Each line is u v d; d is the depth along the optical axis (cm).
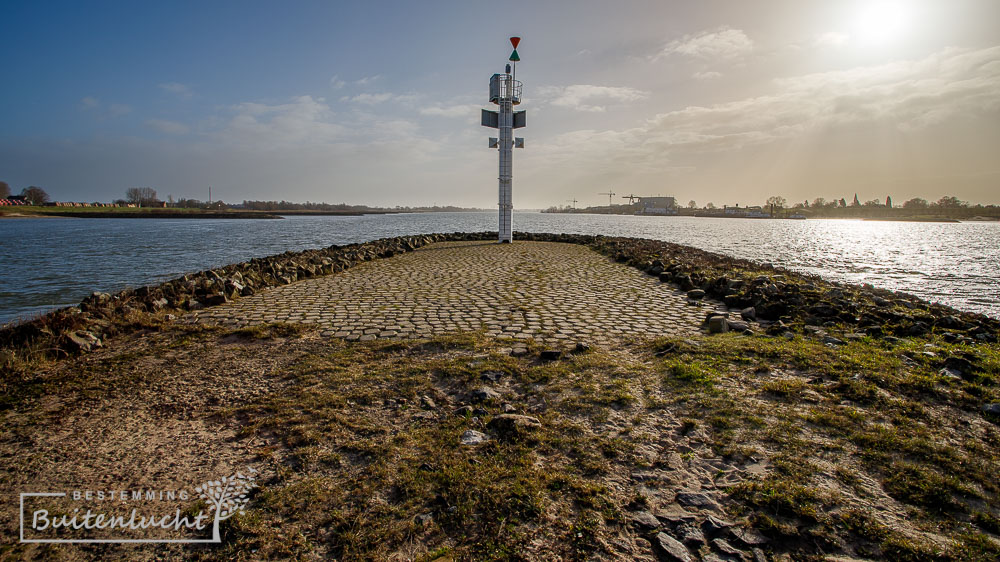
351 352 562
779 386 437
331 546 247
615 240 2475
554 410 399
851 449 333
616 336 657
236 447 343
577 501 283
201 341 616
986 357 518
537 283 1160
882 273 2122
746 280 1066
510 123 2377
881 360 511
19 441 351
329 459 324
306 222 9488
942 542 247
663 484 299
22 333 583
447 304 886
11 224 7138
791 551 244
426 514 270
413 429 366
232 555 241
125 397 432
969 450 332
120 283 1773
